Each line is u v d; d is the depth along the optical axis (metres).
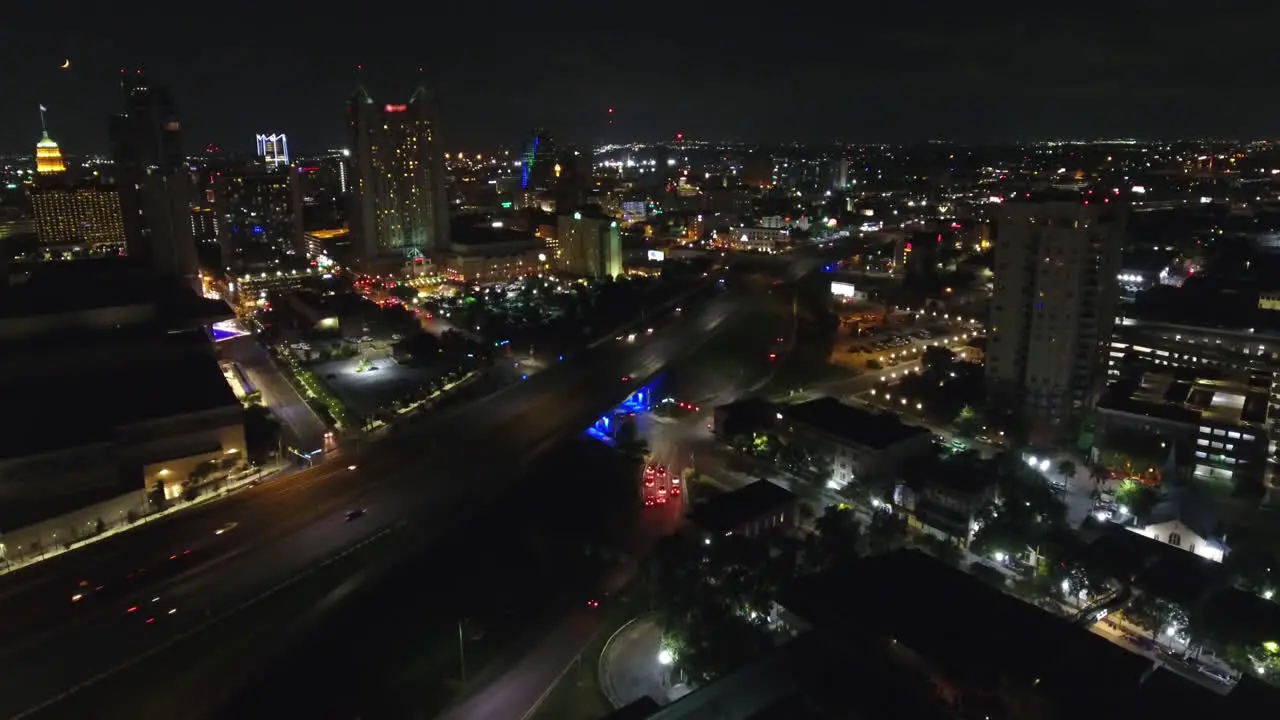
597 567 170.38
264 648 142.50
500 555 175.00
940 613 125.62
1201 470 197.88
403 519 185.88
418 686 136.12
